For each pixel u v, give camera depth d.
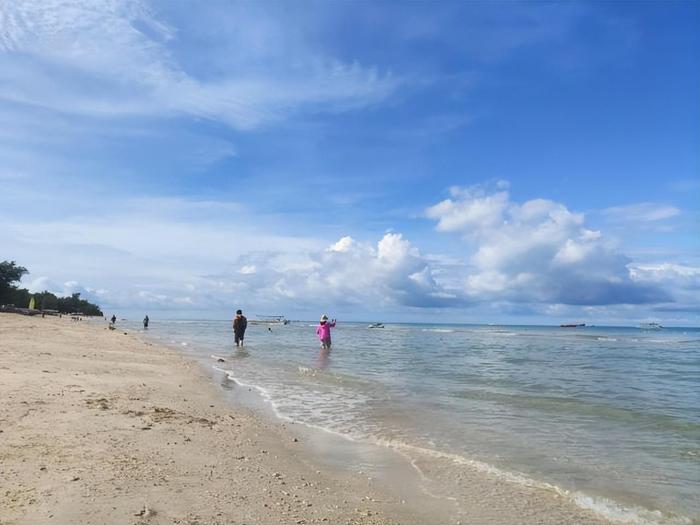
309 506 5.73
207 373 18.42
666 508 6.38
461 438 9.90
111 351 22.77
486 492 6.83
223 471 6.63
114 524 4.42
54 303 111.38
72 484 5.31
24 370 13.34
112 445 7.05
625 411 13.04
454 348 41.91
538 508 6.29
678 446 9.48
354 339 56.78
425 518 5.85
